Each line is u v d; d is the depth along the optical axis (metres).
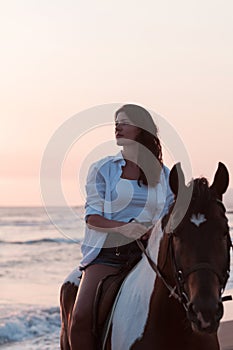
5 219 65.00
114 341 6.05
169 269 5.59
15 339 18.53
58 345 17.58
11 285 32.34
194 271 5.14
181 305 5.66
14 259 40.94
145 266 6.11
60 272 37.22
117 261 6.57
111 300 6.27
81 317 6.38
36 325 19.94
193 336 5.72
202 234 5.21
